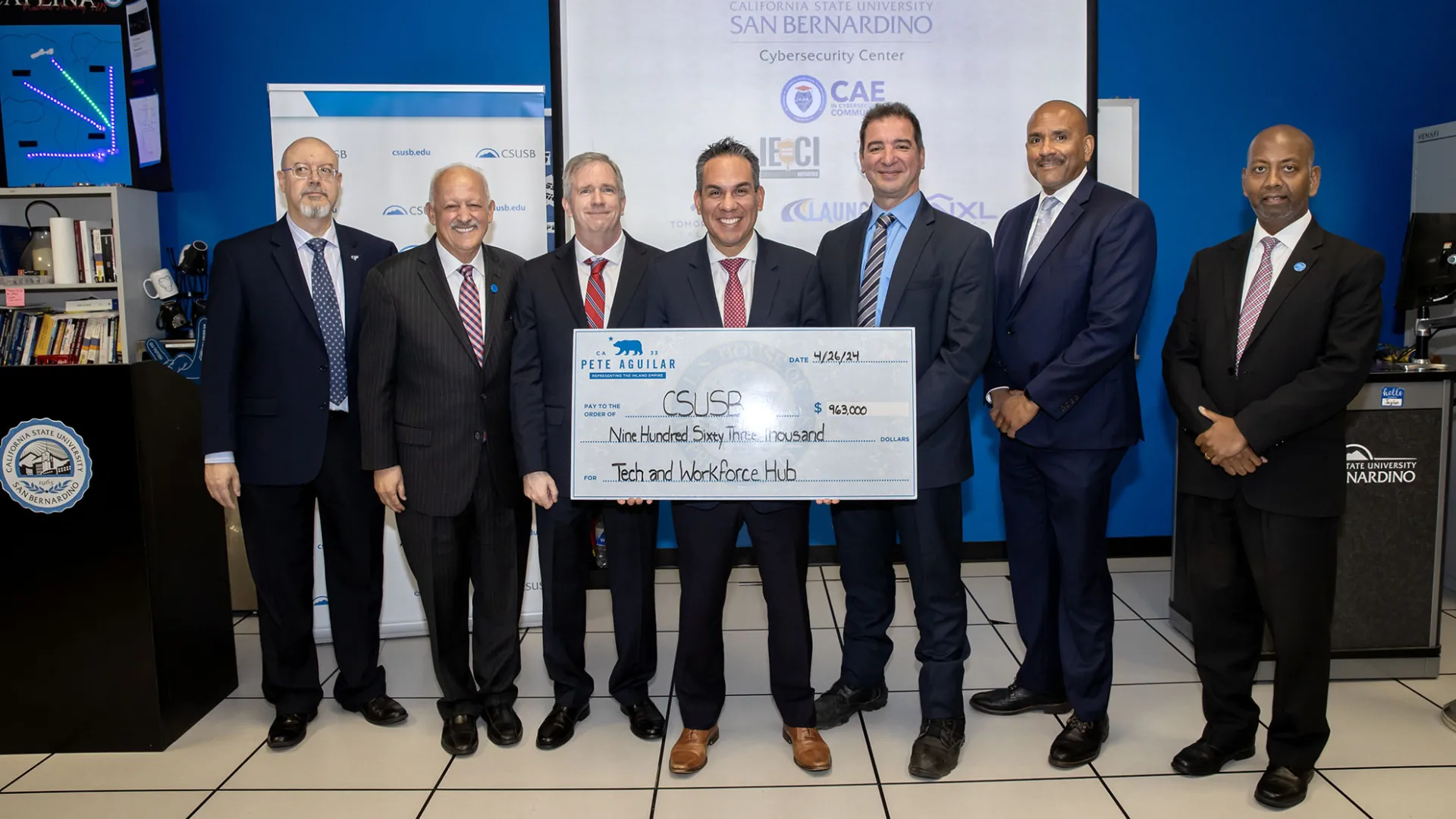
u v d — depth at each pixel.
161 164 3.65
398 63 3.75
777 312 2.12
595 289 2.26
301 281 2.30
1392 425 2.60
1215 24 3.85
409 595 3.21
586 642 3.09
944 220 2.16
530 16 3.74
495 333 2.27
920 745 2.14
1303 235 2.04
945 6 3.69
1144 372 4.01
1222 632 2.10
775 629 2.15
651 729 2.34
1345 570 2.63
